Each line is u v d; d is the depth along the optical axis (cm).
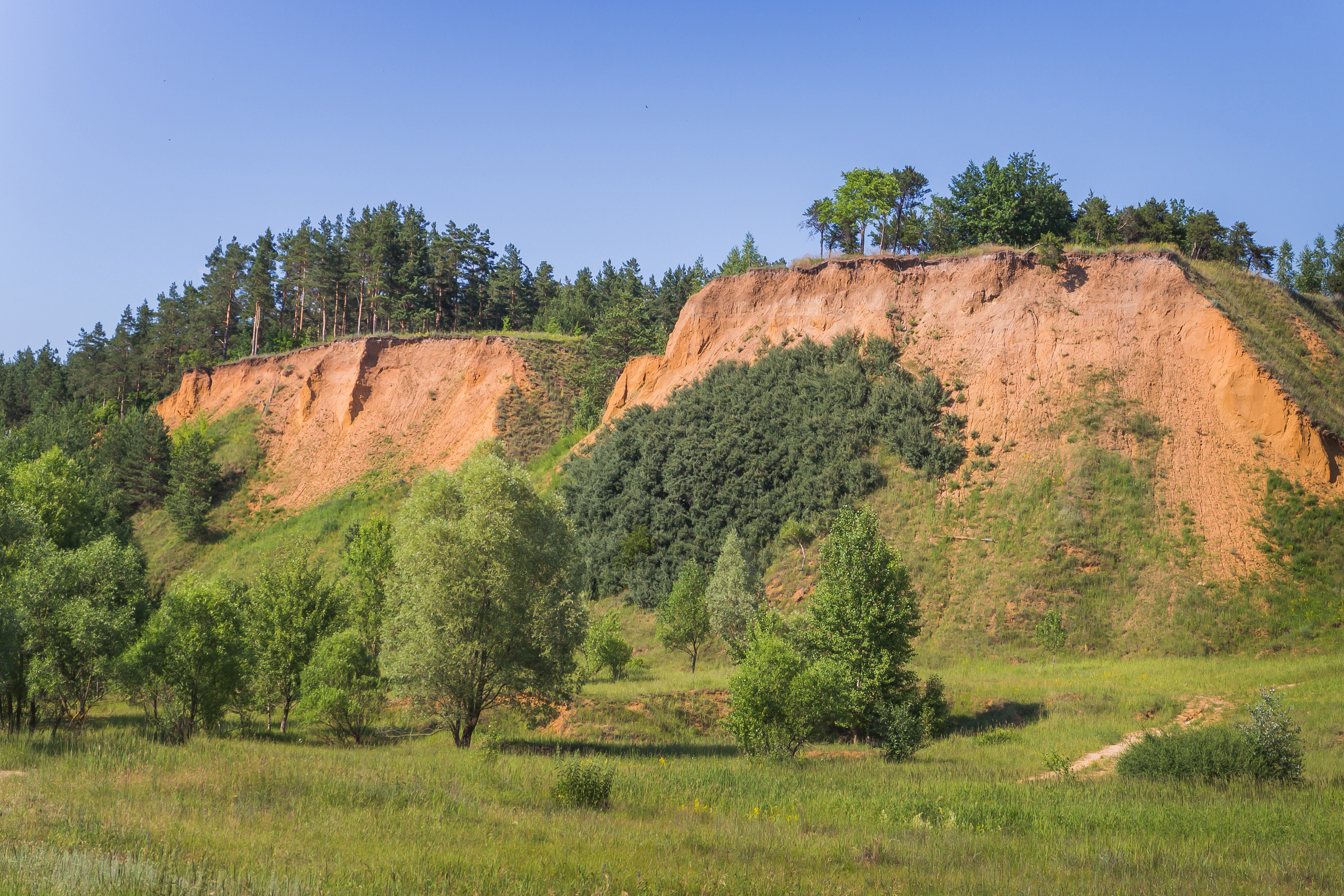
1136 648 3544
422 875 929
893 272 5419
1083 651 3588
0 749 1716
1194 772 1819
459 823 1271
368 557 3734
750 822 1377
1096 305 4822
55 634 2292
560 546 2628
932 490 4409
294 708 3169
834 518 4478
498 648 2466
